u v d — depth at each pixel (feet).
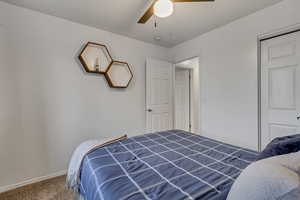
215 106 9.12
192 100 15.57
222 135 8.76
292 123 6.48
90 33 8.61
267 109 7.19
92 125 8.70
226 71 8.55
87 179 3.73
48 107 7.34
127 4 6.64
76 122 8.16
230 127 8.39
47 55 7.31
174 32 9.49
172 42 11.16
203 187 2.81
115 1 6.44
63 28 7.75
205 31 9.38
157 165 3.80
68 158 7.86
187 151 4.79
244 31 7.77
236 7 6.97
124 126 10.00
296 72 6.38
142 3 6.56
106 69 8.92
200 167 3.67
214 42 9.13
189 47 10.75
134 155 4.46
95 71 8.55
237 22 8.04
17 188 6.43
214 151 4.75
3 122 6.29
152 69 11.00
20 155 6.63
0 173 6.21
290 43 6.51
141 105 10.81
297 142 2.97
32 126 6.93
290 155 2.37
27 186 6.58
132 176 3.26
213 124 9.22
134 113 10.46
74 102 8.10
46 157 7.26
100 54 8.93
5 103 6.33
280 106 6.81
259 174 1.94
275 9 6.73
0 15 6.23
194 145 5.38
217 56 8.99
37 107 7.06
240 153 4.51
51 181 7.01
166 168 3.63
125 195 2.60
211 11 7.26
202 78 9.89
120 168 3.63
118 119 9.75
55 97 7.53
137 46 10.64
